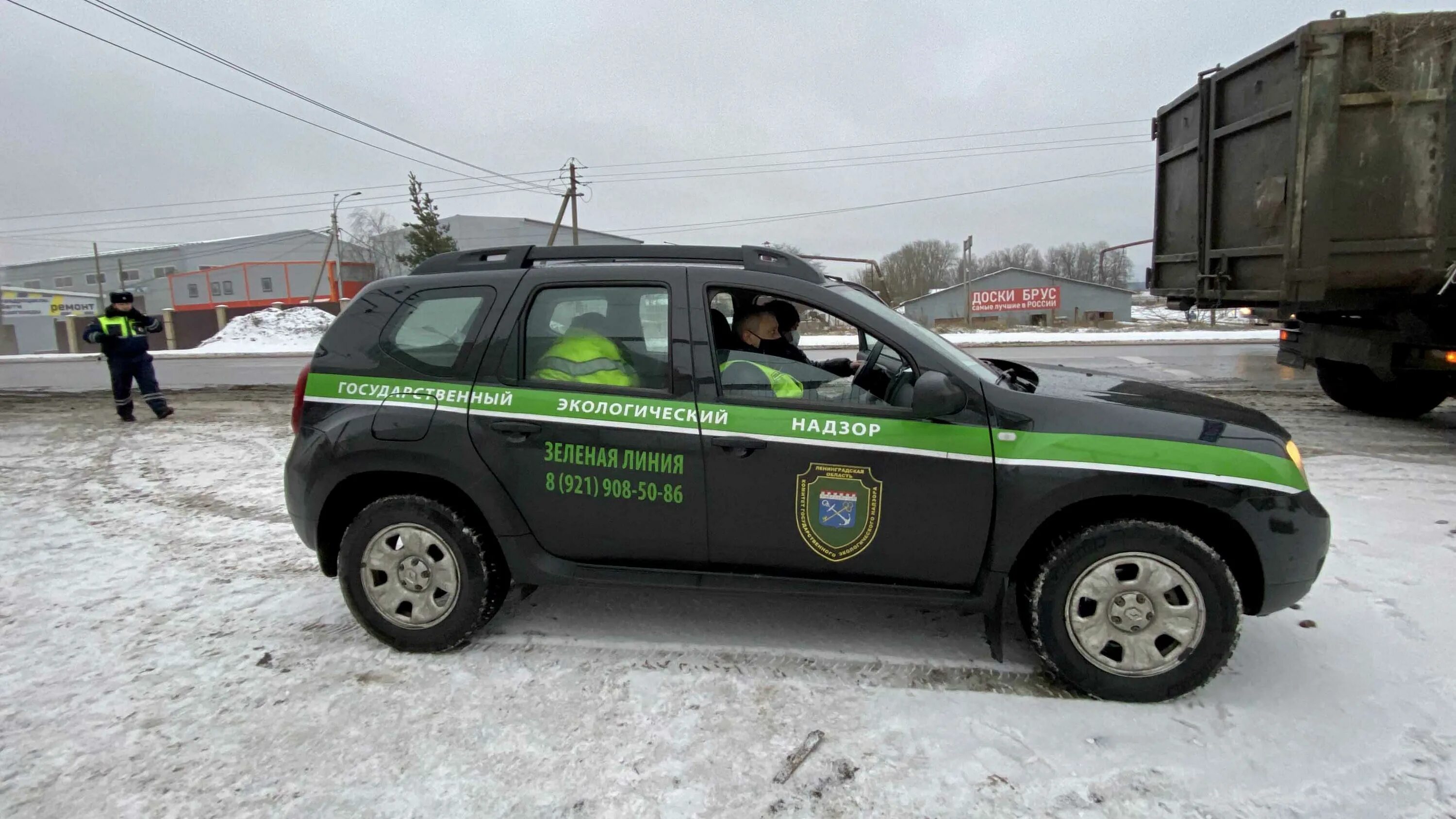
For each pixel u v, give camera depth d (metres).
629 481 3.06
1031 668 3.14
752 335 3.42
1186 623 2.79
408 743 2.67
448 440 3.12
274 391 12.71
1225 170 6.43
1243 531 2.79
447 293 3.27
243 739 2.69
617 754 2.60
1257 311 7.56
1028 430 2.86
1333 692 2.93
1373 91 5.26
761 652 3.27
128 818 2.30
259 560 4.41
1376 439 7.12
